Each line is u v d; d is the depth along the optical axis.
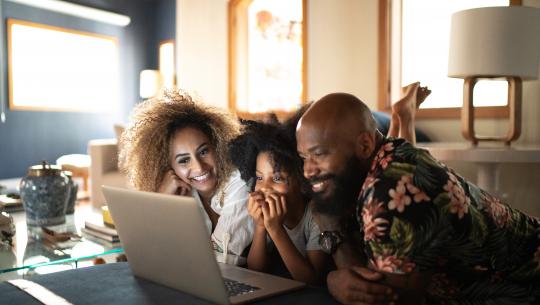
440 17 3.35
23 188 1.81
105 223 1.66
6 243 1.53
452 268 0.88
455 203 0.78
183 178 1.42
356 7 3.79
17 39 5.96
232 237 1.28
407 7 3.50
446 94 3.34
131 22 7.22
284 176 1.09
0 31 5.81
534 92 2.88
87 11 6.51
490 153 2.00
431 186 0.77
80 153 6.71
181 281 0.87
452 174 0.83
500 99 3.05
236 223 1.27
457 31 2.28
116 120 7.13
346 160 0.82
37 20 6.15
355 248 1.05
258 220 1.13
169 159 1.44
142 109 1.48
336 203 0.87
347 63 3.88
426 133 3.34
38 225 1.83
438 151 2.11
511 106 2.28
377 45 3.65
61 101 6.47
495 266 0.90
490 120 3.05
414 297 0.77
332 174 0.82
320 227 1.07
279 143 1.07
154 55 7.50
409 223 0.74
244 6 4.93
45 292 0.89
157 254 0.89
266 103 4.79
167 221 0.82
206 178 1.40
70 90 6.55
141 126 1.44
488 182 2.40
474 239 0.82
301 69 4.22
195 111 1.44
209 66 5.32
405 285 0.76
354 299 0.80
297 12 4.48
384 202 0.75
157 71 6.71
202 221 0.76
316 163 0.83
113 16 6.82
